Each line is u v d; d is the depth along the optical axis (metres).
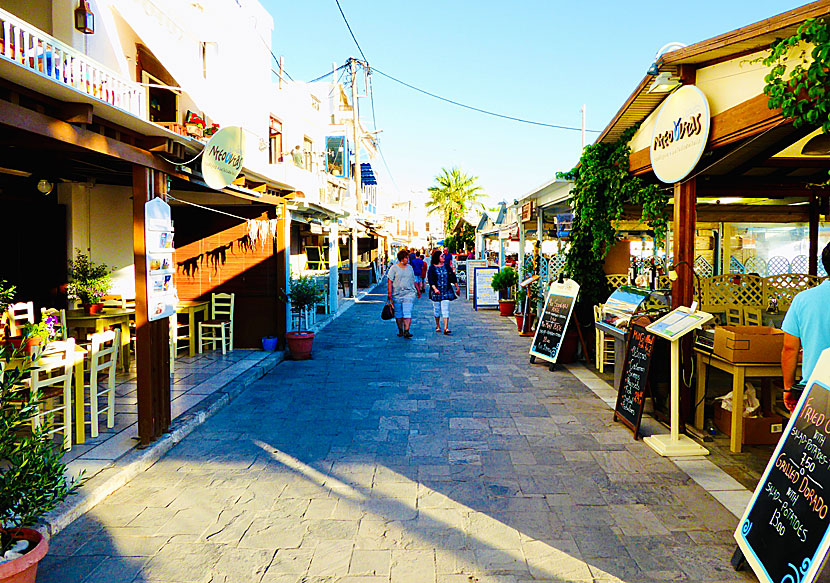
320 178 20.77
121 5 8.50
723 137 4.70
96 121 4.20
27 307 6.59
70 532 3.62
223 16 11.95
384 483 4.41
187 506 4.00
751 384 5.32
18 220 7.43
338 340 11.47
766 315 7.20
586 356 8.88
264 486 4.36
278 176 16.08
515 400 6.84
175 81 10.24
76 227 8.26
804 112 3.76
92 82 4.43
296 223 17.20
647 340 5.58
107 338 5.38
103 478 4.28
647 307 7.49
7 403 3.05
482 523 3.74
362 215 22.33
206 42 11.38
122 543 3.48
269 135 15.29
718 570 3.16
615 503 4.01
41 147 4.00
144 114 9.27
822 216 10.62
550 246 12.76
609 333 7.45
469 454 5.03
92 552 3.38
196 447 5.26
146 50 9.58
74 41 7.50
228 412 6.39
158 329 5.25
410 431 5.69
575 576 3.11
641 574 3.13
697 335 5.94
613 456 4.94
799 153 6.23
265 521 3.78
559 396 7.02
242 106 13.06
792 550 2.70
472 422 5.97
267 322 9.89
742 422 4.93
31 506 2.82
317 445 5.30
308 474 4.60
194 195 9.52
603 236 7.65
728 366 5.05
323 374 8.34
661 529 3.63
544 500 4.07
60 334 6.61
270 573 3.16
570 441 5.35
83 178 7.97
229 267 9.91
